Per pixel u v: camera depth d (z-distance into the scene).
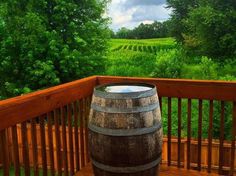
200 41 24.09
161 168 2.97
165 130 10.70
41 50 14.88
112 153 2.26
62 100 2.53
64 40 16.12
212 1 24.56
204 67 22.25
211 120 2.84
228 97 2.70
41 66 14.49
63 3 15.45
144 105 2.25
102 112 2.27
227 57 23.08
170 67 28.81
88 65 16.06
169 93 2.88
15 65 15.45
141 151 2.25
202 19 23.28
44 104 2.28
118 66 34.53
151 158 2.32
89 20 16.64
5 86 15.80
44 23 15.38
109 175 2.33
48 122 2.46
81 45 15.90
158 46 53.41
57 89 2.44
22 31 15.34
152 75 29.47
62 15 15.73
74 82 2.74
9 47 15.20
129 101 2.21
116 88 2.48
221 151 2.88
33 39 14.81
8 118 1.92
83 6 16.48
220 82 2.70
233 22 22.34
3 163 1.97
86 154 3.18
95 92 2.37
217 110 11.02
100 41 17.33
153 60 37.34
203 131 11.62
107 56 18.09
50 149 2.53
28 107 2.10
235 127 2.79
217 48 23.02
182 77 28.11
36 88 15.56
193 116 12.45
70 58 15.21
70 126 2.77
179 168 2.97
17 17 15.04
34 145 2.27
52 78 14.64
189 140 3.00
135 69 33.47
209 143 2.91
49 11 16.09
